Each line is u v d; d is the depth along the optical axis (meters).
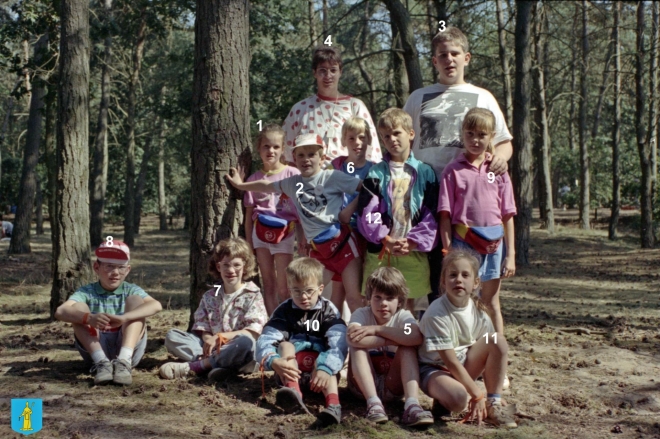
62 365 5.92
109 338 5.54
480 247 5.19
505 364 4.60
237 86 6.30
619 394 5.39
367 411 4.57
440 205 5.24
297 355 4.96
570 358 6.52
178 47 33.19
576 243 24.58
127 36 25.94
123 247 5.53
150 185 48.62
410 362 4.62
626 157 35.25
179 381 5.39
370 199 5.31
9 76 32.69
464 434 4.39
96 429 4.31
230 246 5.54
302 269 4.94
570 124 41.12
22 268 17.06
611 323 8.48
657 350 6.88
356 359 4.66
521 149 17.55
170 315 8.84
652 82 24.69
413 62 14.21
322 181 5.48
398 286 4.71
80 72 8.93
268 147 6.19
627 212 42.31
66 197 8.77
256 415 4.67
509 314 9.30
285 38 25.92
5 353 6.46
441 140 5.66
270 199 6.26
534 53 27.16
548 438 4.37
